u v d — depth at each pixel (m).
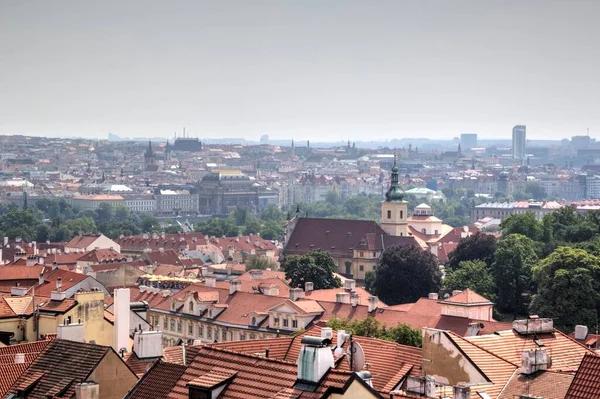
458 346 110.50
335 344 124.06
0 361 116.19
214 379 90.94
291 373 89.69
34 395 109.19
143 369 120.56
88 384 106.00
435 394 102.62
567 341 121.06
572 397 86.75
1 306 176.00
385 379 114.81
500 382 105.94
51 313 173.12
